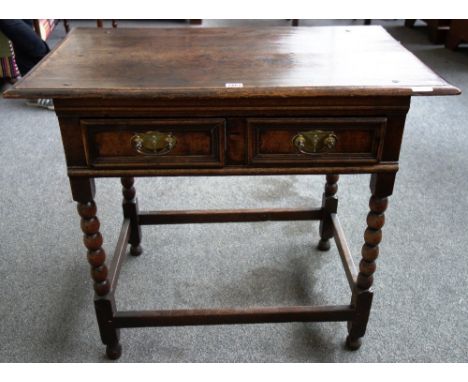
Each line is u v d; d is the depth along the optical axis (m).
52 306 1.58
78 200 1.19
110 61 1.23
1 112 2.90
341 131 1.12
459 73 3.33
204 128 1.10
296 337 1.48
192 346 1.45
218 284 1.67
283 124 1.10
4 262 1.76
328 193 1.71
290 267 1.75
